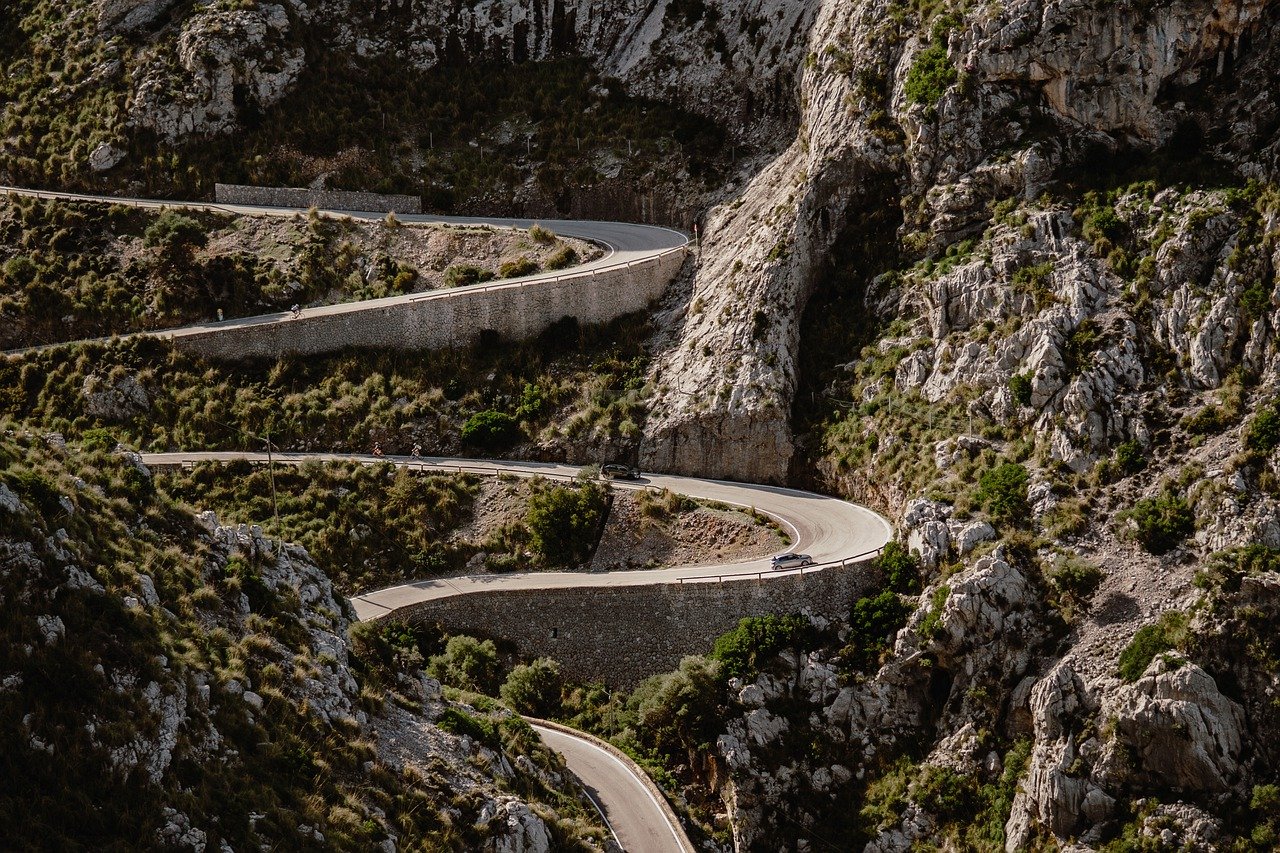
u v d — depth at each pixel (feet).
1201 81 299.58
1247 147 286.66
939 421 292.40
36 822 157.48
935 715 262.88
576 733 261.44
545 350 343.46
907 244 319.68
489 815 202.49
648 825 233.14
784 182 349.82
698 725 261.85
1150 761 233.55
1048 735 241.55
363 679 223.51
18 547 183.21
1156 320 277.85
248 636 208.33
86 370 334.24
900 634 264.52
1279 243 266.77
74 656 176.76
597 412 326.03
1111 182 299.17
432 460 323.57
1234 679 236.22
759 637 271.28
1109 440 271.08
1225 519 249.14
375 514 306.14
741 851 249.34
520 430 328.49
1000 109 314.55
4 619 174.29
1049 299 287.69
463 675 266.36
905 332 310.86
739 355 319.06
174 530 220.43
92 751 168.14
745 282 327.88
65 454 221.66
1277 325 261.03
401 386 336.90
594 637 279.90
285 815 180.55
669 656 277.64
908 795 252.21
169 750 176.76
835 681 266.77
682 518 298.97
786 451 312.29
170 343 338.95
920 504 274.98
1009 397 284.82
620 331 346.13
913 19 332.80
